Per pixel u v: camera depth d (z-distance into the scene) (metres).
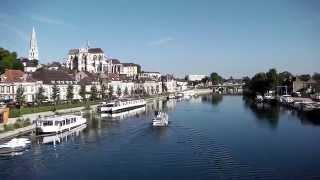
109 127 139.88
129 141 112.31
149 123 150.50
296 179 76.81
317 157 93.50
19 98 176.88
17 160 90.56
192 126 142.38
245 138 117.88
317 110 179.50
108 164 87.06
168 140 113.88
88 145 106.88
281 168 84.06
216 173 80.38
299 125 147.25
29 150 100.69
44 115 157.12
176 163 87.75
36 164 87.19
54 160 90.56
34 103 192.25
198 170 82.38
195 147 104.19
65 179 76.94
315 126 144.75
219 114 187.12
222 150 100.81
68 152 98.50
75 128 136.62
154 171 81.75
